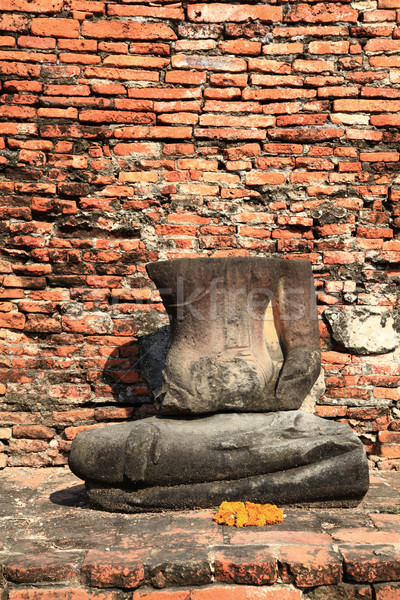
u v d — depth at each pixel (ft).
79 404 14.55
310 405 14.35
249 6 14.67
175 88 14.71
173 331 11.84
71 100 14.58
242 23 14.71
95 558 8.46
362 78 14.71
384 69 14.70
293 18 14.67
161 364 14.35
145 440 10.49
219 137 14.70
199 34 14.69
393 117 14.69
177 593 8.21
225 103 14.67
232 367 11.39
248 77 14.71
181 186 14.70
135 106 14.64
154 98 14.69
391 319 14.58
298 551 8.53
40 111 14.56
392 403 14.52
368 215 14.71
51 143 14.64
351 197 14.73
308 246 14.71
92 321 14.58
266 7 14.69
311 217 14.75
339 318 14.51
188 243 14.70
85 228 14.67
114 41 14.69
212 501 10.46
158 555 8.49
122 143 14.69
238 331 11.59
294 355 12.01
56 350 14.53
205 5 14.67
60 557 8.57
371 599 8.29
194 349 11.57
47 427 14.40
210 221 14.71
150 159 14.71
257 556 8.38
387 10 14.69
